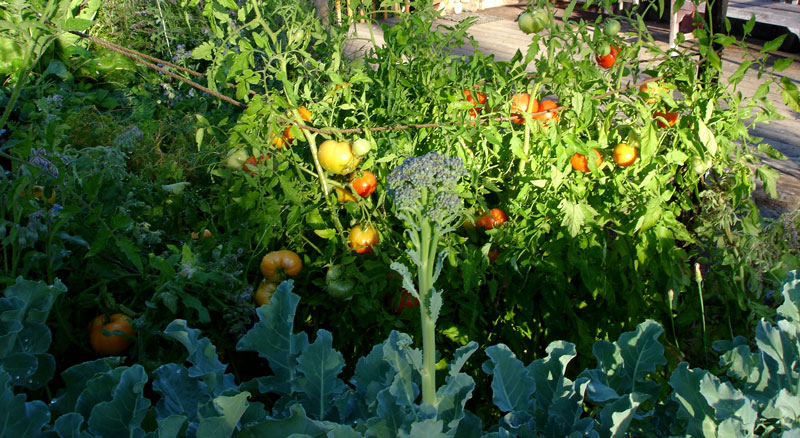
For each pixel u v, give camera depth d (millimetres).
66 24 1881
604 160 2320
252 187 2146
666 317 2336
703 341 2254
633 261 2215
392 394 958
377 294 2104
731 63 5867
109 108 3389
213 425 889
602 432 1021
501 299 2289
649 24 7445
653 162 2230
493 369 1099
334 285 2012
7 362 1111
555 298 2176
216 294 1855
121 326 1695
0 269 1684
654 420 1107
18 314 1150
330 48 2650
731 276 2346
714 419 962
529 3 2225
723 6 2727
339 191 2160
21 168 1718
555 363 1105
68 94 3232
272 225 2029
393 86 2490
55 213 1641
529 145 2256
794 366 1071
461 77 2424
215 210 2211
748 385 1118
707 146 2168
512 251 2123
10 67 3186
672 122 2355
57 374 1662
